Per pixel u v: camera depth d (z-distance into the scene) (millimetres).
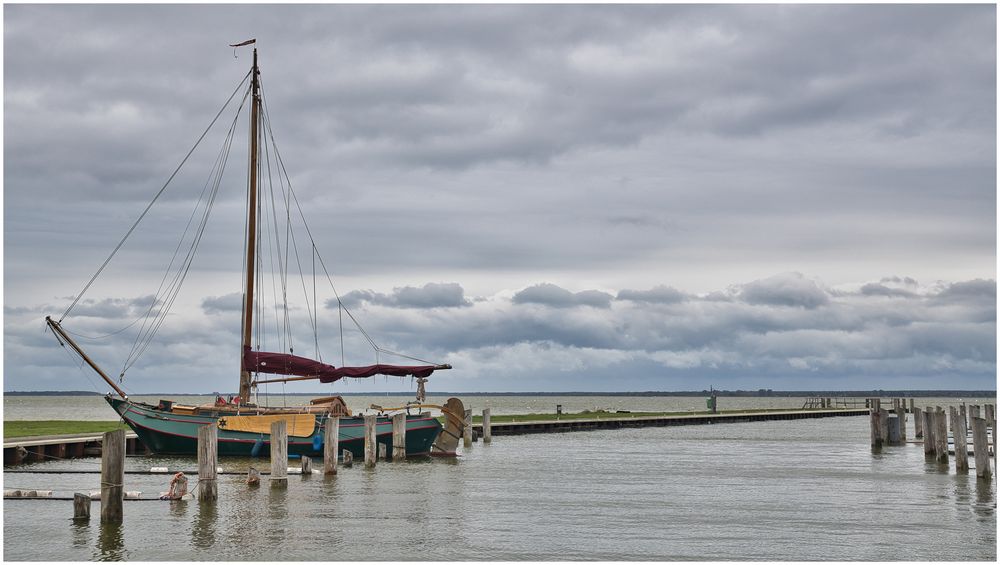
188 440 47875
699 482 39500
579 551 24812
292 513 29781
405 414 49344
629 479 40719
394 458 48125
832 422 106750
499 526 28234
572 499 34000
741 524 28812
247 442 46719
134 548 24516
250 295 51438
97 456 50406
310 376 48562
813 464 48125
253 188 52562
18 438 49875
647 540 26297
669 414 111750
